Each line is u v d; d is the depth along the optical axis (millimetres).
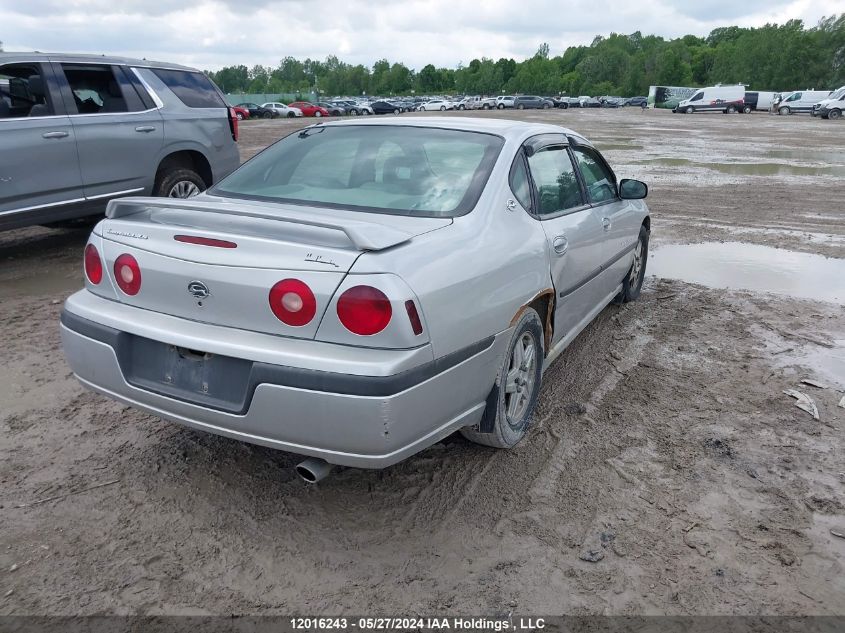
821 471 3559
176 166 8086
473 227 3107
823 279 7316
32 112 6625
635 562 2830
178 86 8070
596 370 4801
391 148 3689
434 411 2744
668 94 76750
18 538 2861
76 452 3535
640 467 3543
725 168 17562
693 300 6504
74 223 8867
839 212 11250
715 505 3234
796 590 2697
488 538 2947
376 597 2604
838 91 47469
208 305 2740
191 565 2740
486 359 3047
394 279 2535
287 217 2744
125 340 2936
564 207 4125
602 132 32219
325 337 2564
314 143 3893
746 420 4098
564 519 3092
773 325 5816
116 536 2895
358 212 3221
